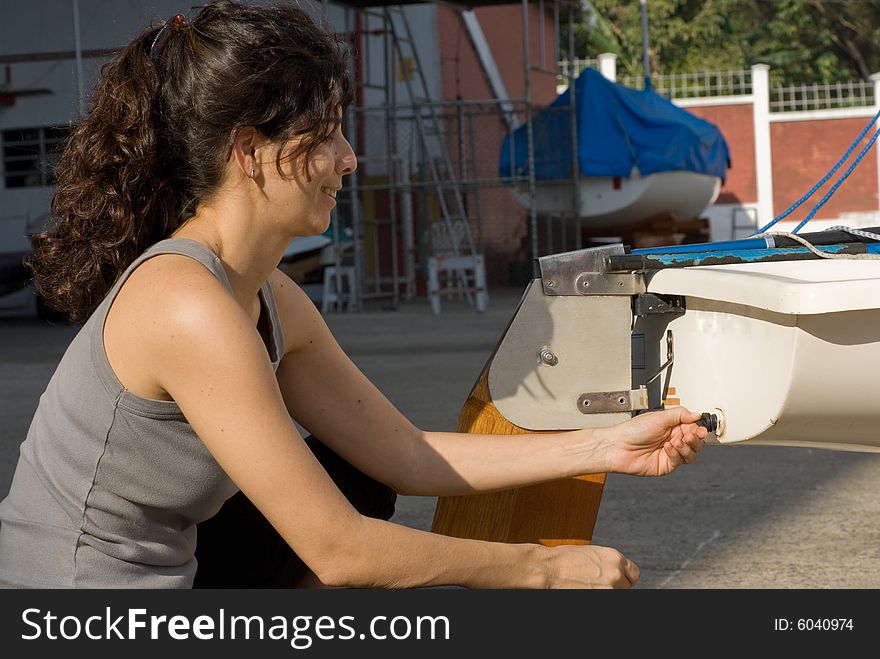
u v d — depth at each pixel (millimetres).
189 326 1319
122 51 1447
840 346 1415
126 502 1375
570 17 14883
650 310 1711
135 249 1422
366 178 15305
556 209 14891
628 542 3229
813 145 20094
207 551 1682
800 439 1562
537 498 1779
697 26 28562
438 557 1475
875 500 3676
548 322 1727
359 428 1734
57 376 1409
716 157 15961
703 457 4480
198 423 1346
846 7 29984
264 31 1380
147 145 1397
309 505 1374
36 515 1393
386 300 14562
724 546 3162
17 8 14531
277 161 1393
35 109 14617
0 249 14672
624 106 14773
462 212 13977
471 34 17391
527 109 13711
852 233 1815
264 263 1457
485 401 1772
